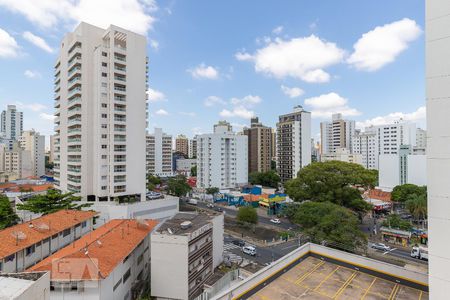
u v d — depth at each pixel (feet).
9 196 258.16
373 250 165.58
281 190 350.23
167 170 507.71
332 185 198.18
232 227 218.18
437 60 44.98
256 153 453.17
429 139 45.65
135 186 204.33
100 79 192.75
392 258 152.25
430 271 45.47
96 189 194.49
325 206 158.30
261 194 303.27
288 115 395.75
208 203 312.09
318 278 95.35
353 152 466.70
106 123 195.31
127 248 98.58
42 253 110.83
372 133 445.37
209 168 349.20
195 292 105.50
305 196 204.54
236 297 79.77
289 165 379.55
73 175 208.23
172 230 109.19
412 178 286.46
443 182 44.04
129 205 181.88
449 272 43.37
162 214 204.44
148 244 121.49
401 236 175.73
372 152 430.61
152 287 101.04
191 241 104.17
